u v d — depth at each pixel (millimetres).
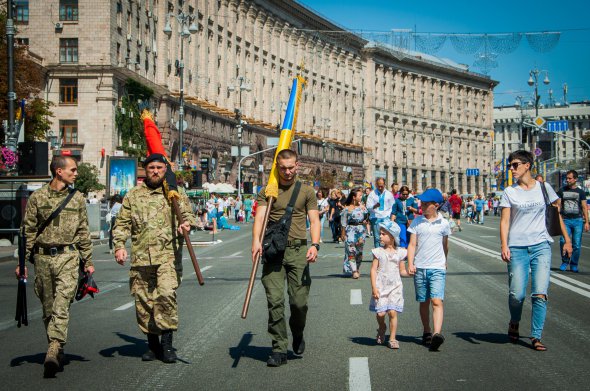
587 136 103562
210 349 9195
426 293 9203
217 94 79688
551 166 86812
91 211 36406
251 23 88625
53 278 8391
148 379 7688
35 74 45969
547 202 9195
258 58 90688
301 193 8367
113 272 20344
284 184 8406
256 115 90438
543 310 9008
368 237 36156
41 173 30062
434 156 143625
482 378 7527
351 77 119562
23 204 30984
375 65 126312
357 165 119500
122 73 55750
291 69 100375
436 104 144375
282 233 8211
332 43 111688
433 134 143375
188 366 8273
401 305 9211
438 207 9180
